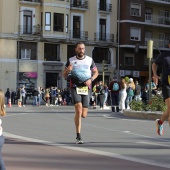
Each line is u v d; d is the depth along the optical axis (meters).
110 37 62.16
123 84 26.44
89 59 10.58
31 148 9.90
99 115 23.03
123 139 12.05
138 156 9.00
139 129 15.23
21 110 30.16
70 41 58.81
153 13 67.00
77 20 59.97
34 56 56.22
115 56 62.69
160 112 20.23
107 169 7.55
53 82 57.28
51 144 10.62
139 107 21.88
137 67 64.44
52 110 30.14
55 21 57.38
